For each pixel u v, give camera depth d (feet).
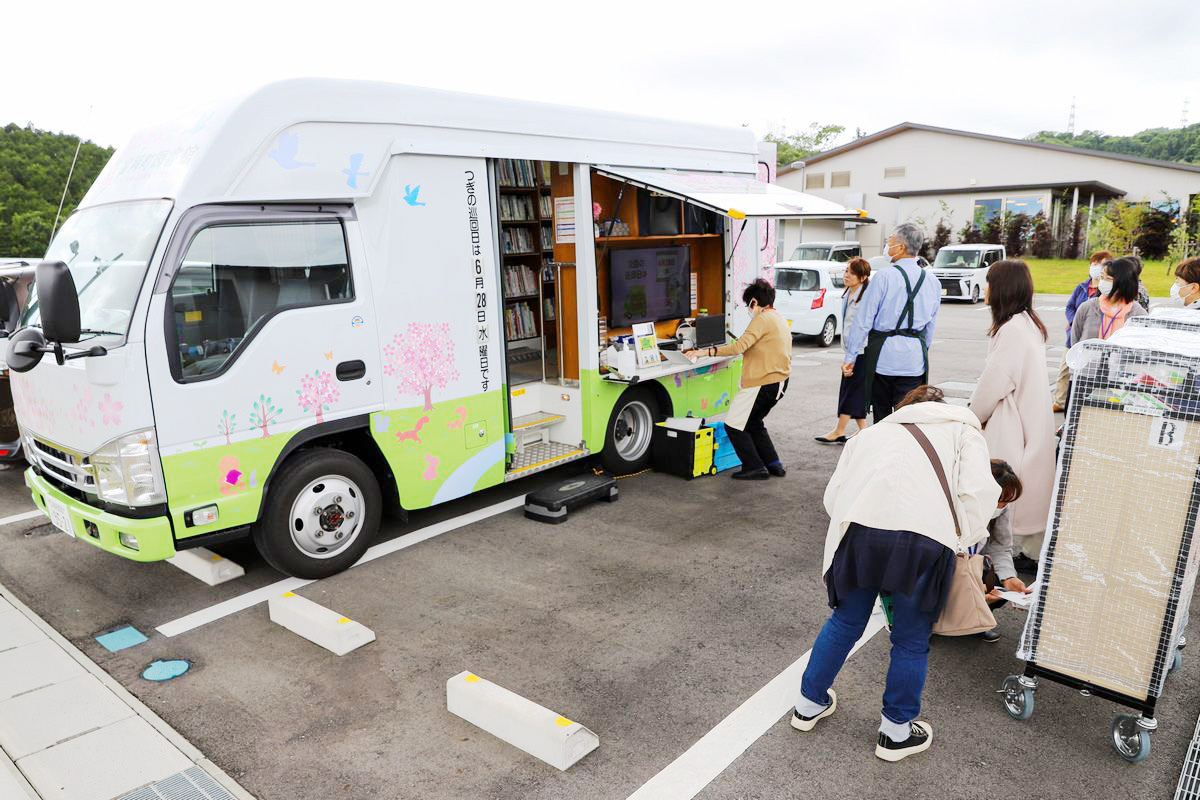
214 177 12.94
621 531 17.70
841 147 105.81
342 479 15.23
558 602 14.24
